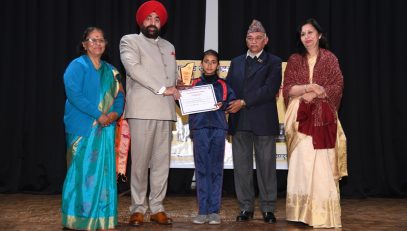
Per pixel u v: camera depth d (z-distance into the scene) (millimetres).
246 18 5668
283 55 5633
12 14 5676
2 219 3740
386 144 5555
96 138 3252
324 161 3484
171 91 3400
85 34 3371
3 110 5652
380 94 5609
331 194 3449
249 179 3736
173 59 3668
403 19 5594
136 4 5629
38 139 5648
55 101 5629
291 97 3662
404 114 5562
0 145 5652
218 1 5660
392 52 5648
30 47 5637
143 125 3420
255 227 3404
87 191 3160
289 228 3383
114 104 3414
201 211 3541
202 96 3531
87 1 5664
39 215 3959
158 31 3533
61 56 5637
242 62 3768
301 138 3531
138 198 3477
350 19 5578
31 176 5598
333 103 3525
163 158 3523
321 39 3742
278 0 5645
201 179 3541
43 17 5656
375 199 5348
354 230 3328
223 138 3539
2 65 5664
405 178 5543
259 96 3566
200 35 5652
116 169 3502
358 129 5516
